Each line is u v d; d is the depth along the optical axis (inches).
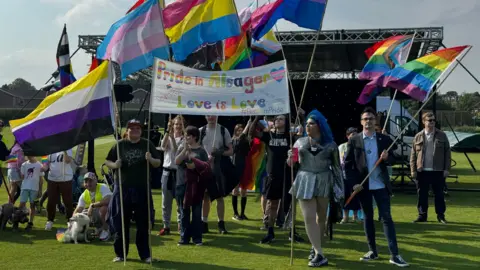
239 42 381.7
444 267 248.4
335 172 247.6
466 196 515.8
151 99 254.5
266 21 298.7
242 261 259.4
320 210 253.0
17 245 297.9
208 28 302.5
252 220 381.7
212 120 333.4
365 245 295.6
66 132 256.2
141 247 257.3
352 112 544.1
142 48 267.4
